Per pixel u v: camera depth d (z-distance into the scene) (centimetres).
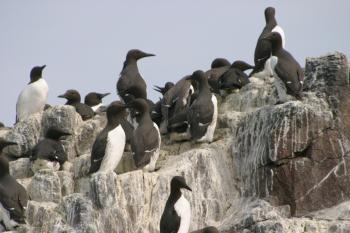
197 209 2241
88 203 2158
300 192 2180
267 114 2250
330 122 2212
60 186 2334
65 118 2541
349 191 2186
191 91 2462
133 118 2553
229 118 2402
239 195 2270
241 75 2542
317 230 2095
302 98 2266
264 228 2083
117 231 2161
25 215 2198
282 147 2195
